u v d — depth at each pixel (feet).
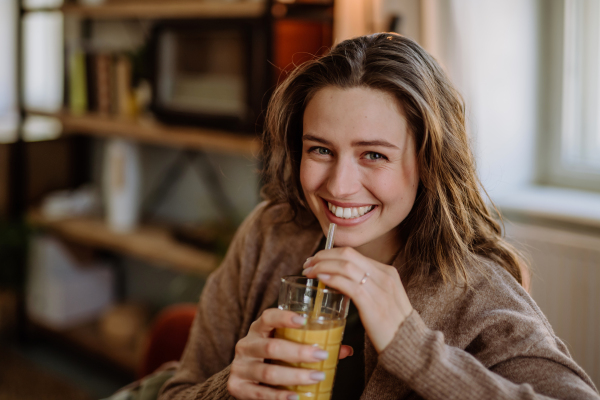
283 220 4.01
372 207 3.20
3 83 11.60
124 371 9.33
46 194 10.43
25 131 11.08
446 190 3.34
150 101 7.93
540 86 7.75
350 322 3.52
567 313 6.64
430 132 3.06
